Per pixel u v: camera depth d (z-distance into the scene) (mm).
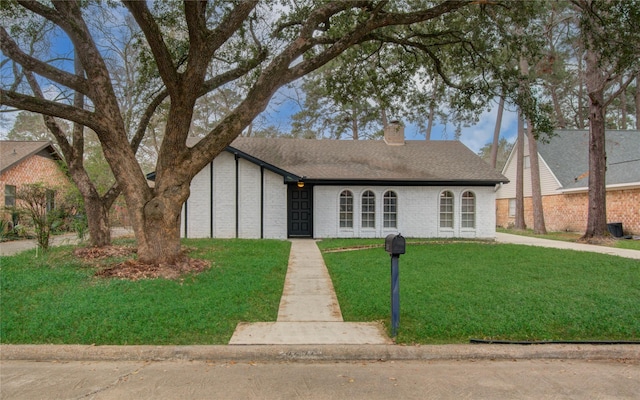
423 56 13188
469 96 12922
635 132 23562
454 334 4961
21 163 17906
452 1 9617
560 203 22938
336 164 17516
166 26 11109
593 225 15602
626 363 4441
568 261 10102
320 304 6508
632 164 19641
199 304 5957
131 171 8242
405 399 3537
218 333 5031
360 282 7672
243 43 11367
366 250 12688
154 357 4453
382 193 16797
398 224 16844
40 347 4488
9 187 17141
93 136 27156
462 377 4023
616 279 7926
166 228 8289
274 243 13500
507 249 12609
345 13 10406
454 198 16984
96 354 4438
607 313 5641
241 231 16141
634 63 11594
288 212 16672
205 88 10039
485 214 16984
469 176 16906
